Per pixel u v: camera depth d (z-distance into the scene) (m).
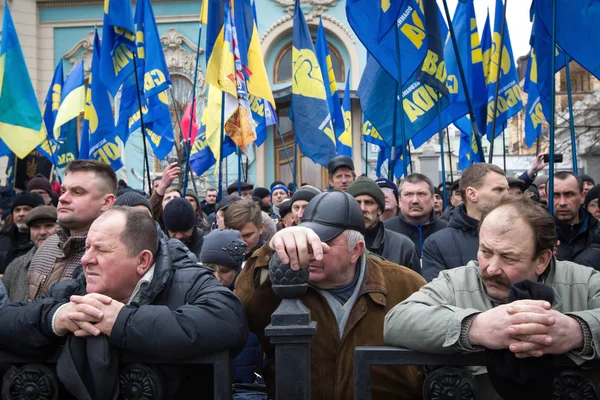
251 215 3.68
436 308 1.74
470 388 1.68
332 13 19.31
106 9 6.12
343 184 5.39
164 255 2.09
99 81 7.34
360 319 2.23
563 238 4.20
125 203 3.69
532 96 7.39
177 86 19.44
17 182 9.17
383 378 2.19
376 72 5.72
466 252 3.52
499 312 1.58
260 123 8.46
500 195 3.49
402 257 3.84
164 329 1.77
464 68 6.76
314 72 6.79
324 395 2.19
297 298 1.71
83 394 1.73
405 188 4.54
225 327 1.85
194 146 8.78
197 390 2.12
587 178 6.53
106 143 7.35
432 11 5.02
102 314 1.75
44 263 3.14
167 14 19.66
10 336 1.80
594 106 20.58
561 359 1.64
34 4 19.97
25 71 6.19
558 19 3.99
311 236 1.72
